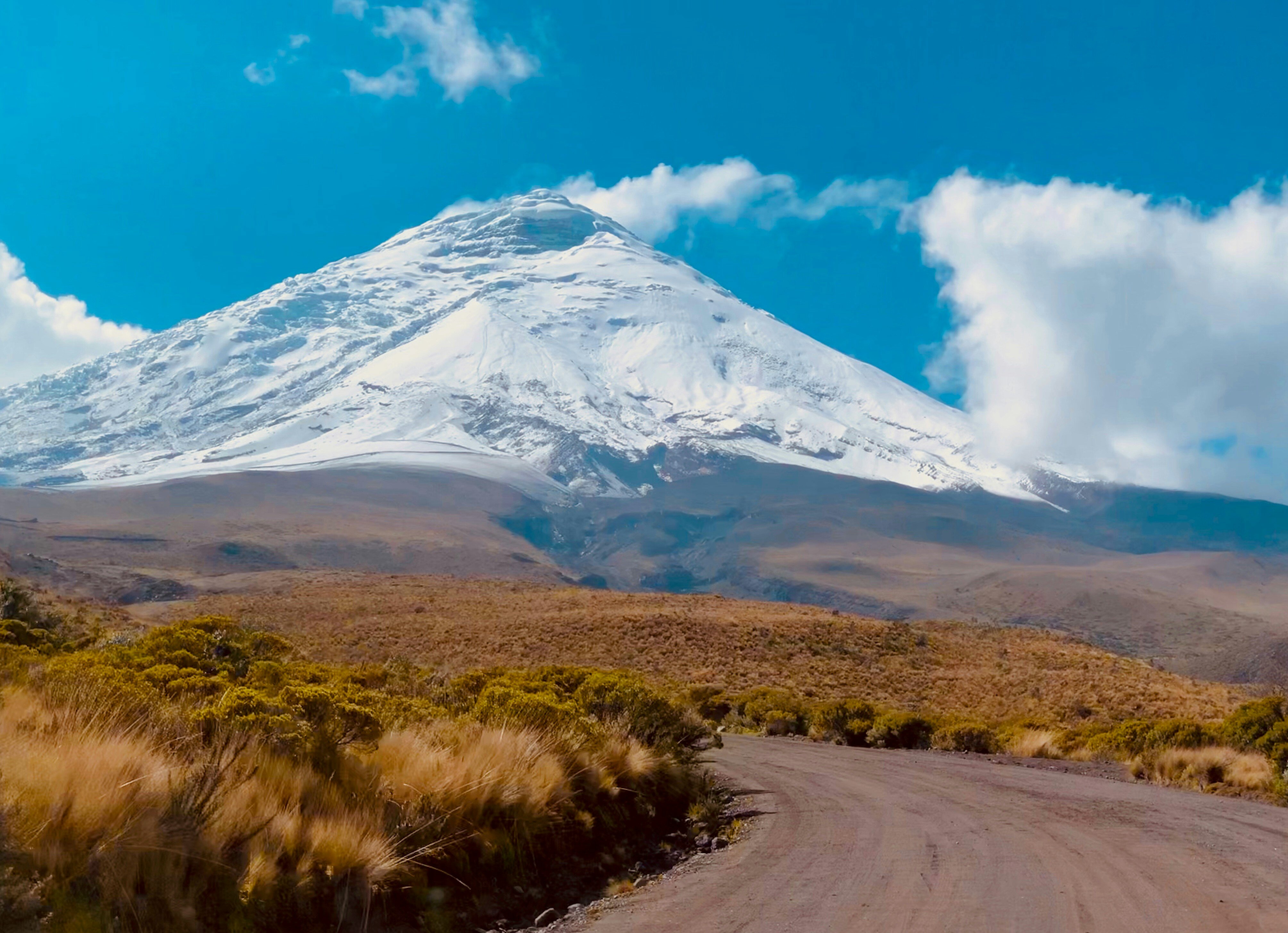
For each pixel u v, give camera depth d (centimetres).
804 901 849
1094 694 4500
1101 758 2230
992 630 6956
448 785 950
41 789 644
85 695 909
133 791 690
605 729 1391
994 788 1616
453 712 1566
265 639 2653
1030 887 853
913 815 1327
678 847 1202
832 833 1209
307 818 794
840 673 5391
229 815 734
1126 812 1303
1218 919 731
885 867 976
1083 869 923
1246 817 1264
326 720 998
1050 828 1174
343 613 7456
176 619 7100
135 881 638
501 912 875
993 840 1100
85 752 710
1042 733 2572
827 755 2308
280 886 713
